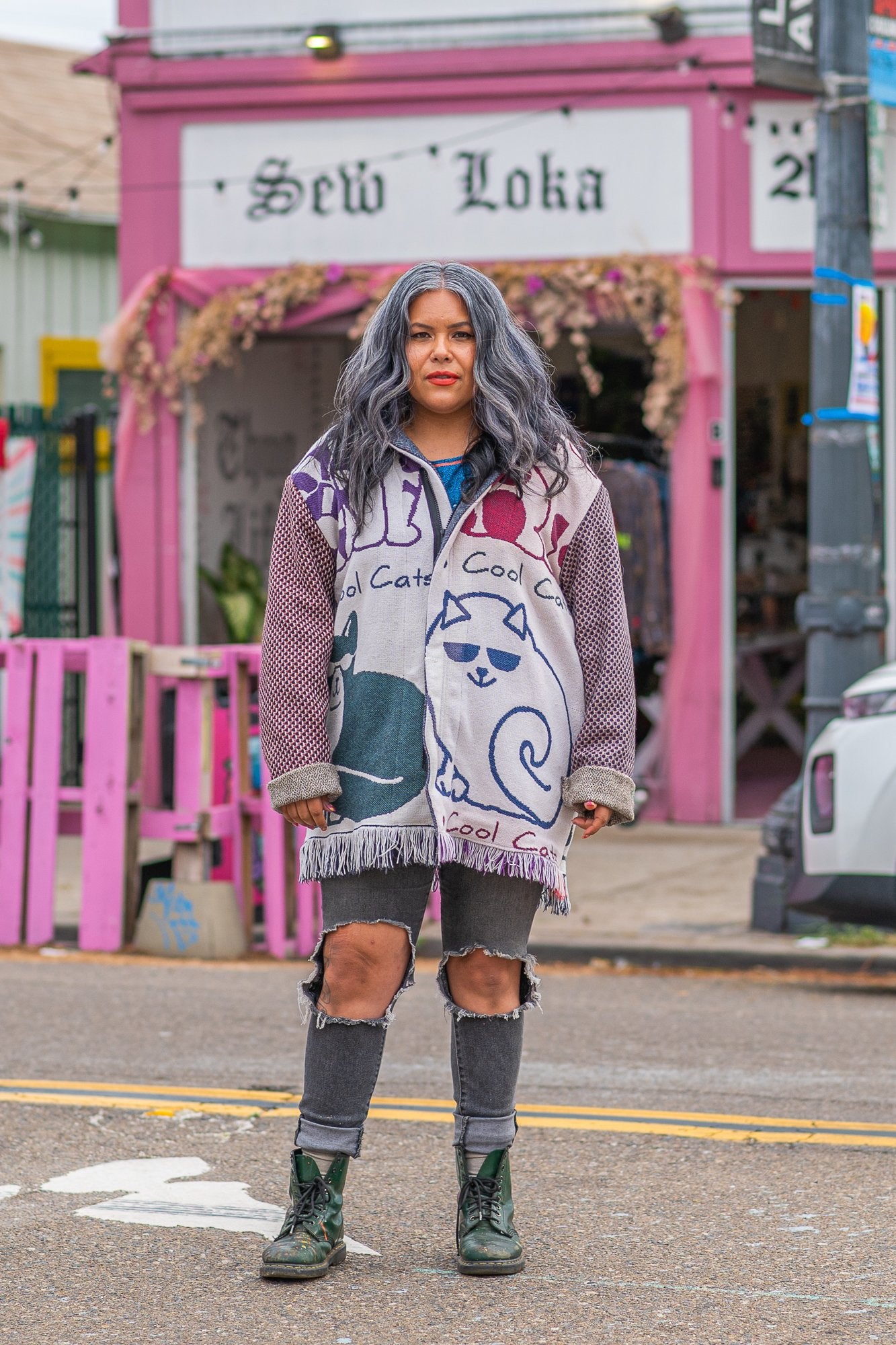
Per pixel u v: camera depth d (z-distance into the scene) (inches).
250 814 498.3
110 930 490.3
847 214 503.5
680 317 690.2
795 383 788.0
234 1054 356.8
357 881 216.2
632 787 218.5
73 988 431.5
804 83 497.4
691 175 692.7
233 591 761.6
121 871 490.3
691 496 698.8
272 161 720.3
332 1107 222.1
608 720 218.8
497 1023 223.1
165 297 730.8
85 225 983.6
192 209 727.7
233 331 724.0
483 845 213.8
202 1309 211.2
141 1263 229.1
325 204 717.3
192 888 484.4
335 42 703.7
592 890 582.2
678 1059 357.4
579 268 694.5
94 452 728.3
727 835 687.7
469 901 218.8
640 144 695.1
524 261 705.0
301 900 484.1
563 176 700.0
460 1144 226.4
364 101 709.9
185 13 720.3
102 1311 210.8
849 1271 226.4
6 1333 203.8
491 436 217.2
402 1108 312.8
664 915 538.6
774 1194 262.4
